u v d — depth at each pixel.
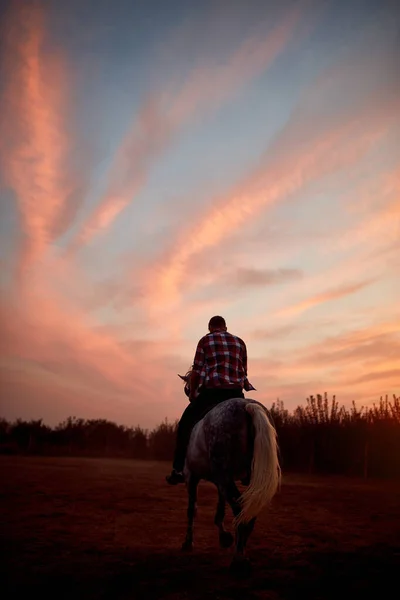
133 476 16.12
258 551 5.58
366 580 4.42
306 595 4.00
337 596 3.98
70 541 6.03
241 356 5.92
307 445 20.77
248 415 4.72
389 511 8.74
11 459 26.84
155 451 31.73
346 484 14.50
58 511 8.37
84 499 9.98
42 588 4.19
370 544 5.95
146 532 6.77
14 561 5.04
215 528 7.15
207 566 4.88
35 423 41.16
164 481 14.52
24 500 9.64
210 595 3.96
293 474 19.38
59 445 40.47
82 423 42.81
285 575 4.57
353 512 8.61
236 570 4.44
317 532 6.71
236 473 4.80
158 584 4.26
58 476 15.41
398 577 4.52
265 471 4.29
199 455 5.37
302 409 22.09
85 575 4.55
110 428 42.00
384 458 17.80
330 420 20.38
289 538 6.32
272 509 8.91
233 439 4.68
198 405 5.80
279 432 21.73
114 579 4.43
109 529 6.90
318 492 11.84
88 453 38.34
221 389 5.64
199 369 5.86
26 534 6.39
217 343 5.82
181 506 9.34
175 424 30.47
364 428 18.84
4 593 4.07
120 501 9.84
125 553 5.44
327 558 5.23
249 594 3.99
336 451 19.72
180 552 5.54
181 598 3.90
